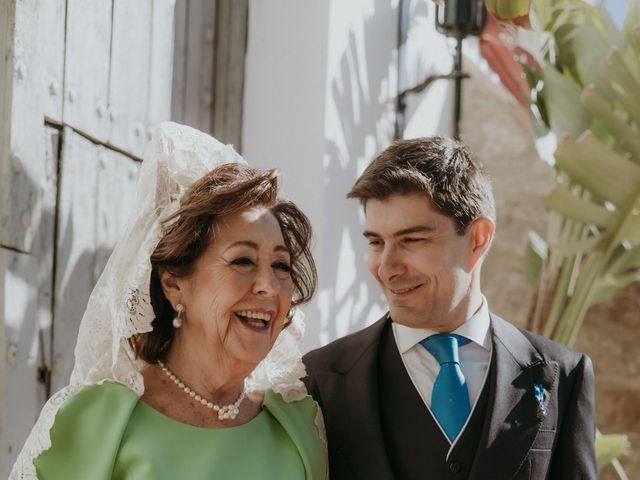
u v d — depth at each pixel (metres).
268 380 2.55
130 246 2.26
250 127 4.09
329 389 2.67
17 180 2.73
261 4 4.11
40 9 2.82
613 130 4.09
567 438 2.61
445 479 2.50
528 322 5.21
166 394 2.32
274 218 2.36
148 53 3.47
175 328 2.35
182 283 2.31
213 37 4.05
